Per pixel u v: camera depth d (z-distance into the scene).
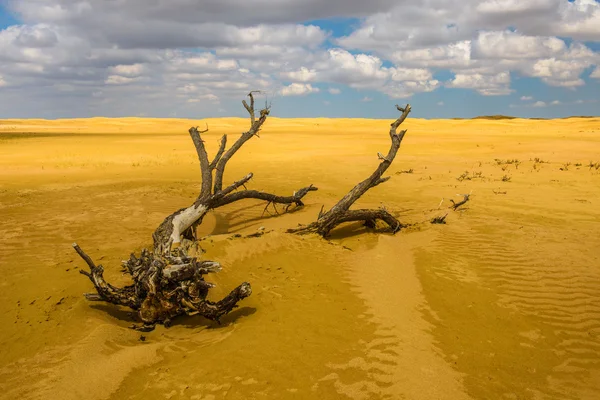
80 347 4.34
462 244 8.45
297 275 6.73
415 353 4.43
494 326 5.13
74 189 13.91
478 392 3.82
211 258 7.04
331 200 13.23
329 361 4.21
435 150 27.05
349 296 5.95
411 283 6.45
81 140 34.59
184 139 36.03
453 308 5.61
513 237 8.85
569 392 3.87
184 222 7.53
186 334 5.03
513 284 6.41
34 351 4.34
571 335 4.93
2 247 7.73
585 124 60.41
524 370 4.21
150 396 3.64
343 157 23.80
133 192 13.45
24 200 11.94
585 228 9.48
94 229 9.15
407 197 13.64
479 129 53.53
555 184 15.05
